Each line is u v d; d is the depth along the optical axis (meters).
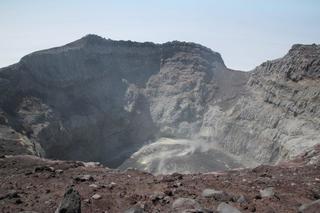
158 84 98.06
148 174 19.39
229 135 77.06
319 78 60.06
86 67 85.44
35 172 18.84
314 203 12.51
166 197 13.44
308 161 26.56
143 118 90.19
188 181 16.94
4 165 22.34
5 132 46.12
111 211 12.44
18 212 11.97
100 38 95.00
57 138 63.00
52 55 77.44
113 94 88.62
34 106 63.53
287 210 12.69
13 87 62.97
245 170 23.20
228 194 13.78
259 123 69.44
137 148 81.75
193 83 96.62
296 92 62.47
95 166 23.30
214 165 69.88
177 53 105.00
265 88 73.94
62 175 18.39
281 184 16.86
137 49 101.31
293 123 59.19
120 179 17.38
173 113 90.75
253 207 12.63
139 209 11.80
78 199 11.42
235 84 93.25
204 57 106.88
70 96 76.25
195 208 11.95
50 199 13.61
